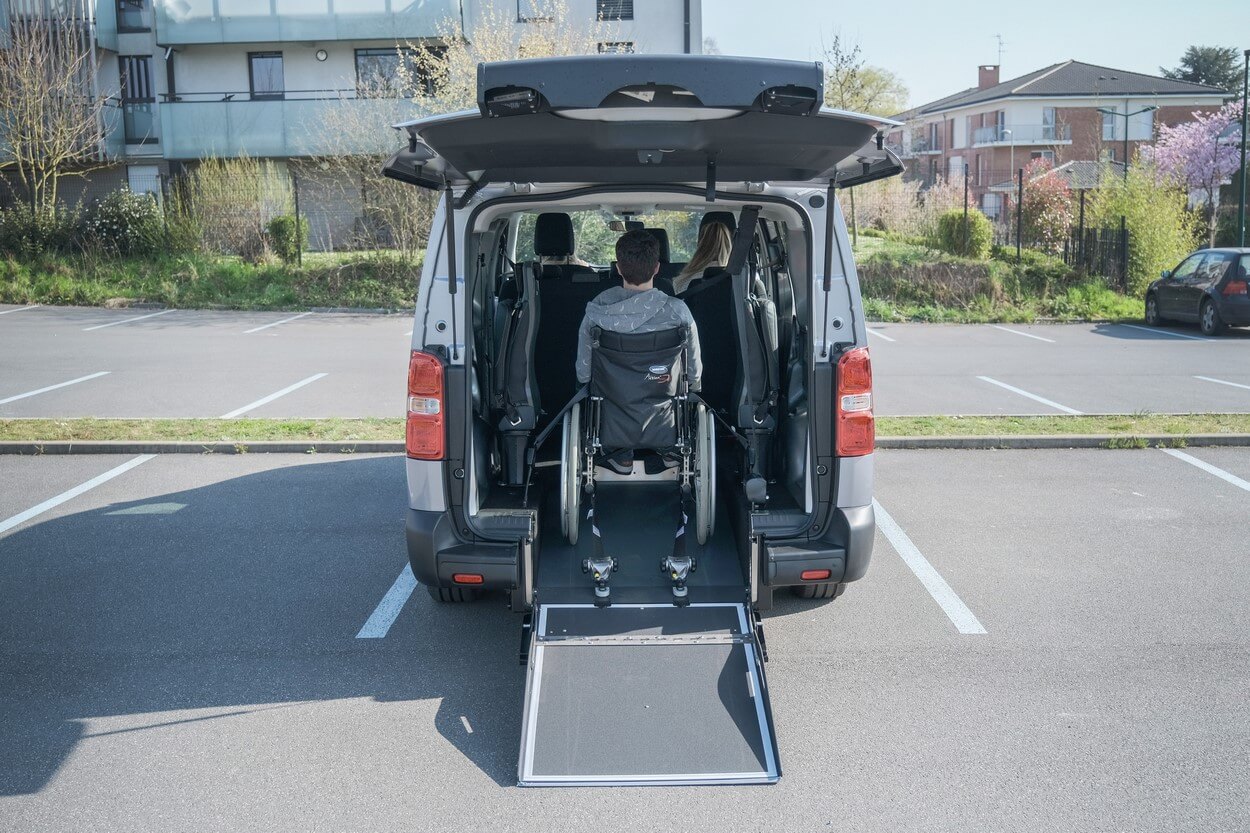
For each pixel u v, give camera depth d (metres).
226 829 3.51
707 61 3.32
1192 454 8.81
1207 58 86.81
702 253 5.26
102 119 28.81
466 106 21.75
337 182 24.84
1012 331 18.25
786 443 5.02
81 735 4.15
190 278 21.95
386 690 4.56
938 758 3.95
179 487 7.80
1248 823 3.49
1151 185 22.48
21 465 8.46
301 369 13.45
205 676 4.69
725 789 3.74
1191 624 5.21
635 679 4.06
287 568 6.09
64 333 17.12
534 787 3.73
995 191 57.12
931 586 5.79
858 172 4.46
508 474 4.86
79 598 5.61
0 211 24.16
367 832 3.49
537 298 4.93
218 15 28.75
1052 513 7.14
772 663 4.81
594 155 3.86
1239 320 17.11
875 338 17.20
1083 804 3.62
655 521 5.00
